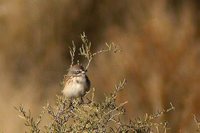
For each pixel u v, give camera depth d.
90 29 37.06
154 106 27.47
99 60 32.22
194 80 28.66
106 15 37.47
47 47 36.06
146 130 14.81
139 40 31.73
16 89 32.12
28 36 36.38
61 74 34.34
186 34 32.09
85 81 18.75
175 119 26.27
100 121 14.47
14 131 26.42
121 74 30.16
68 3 37.62
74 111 14.65
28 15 36.91
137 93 28.38
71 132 14.45
